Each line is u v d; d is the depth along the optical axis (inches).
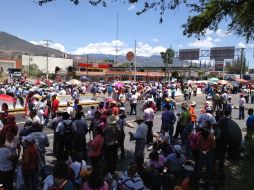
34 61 5521.7
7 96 1163.9
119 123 510.0
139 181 275.3
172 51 3481.8
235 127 475.2
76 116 460.8
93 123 513.7
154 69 4953.3
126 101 1342.3
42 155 361.4
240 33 527.2
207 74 4714.6
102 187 230.8
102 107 633.6
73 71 4338.1
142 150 473.4
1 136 328.2
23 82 1999.3
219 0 486.6
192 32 521.3
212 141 416.8
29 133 366.0
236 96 1937.7
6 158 322.3
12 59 5305.1
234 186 281.9
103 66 4758.9
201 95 1941.4
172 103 895.7
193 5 513.0
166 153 393.4
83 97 1553.9
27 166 328.5
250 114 568.7
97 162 413.1
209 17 494.9
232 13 485.4
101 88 1865.2
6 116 462.6
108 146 421.1
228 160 479.5
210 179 352.8
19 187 331.3
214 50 3149.6
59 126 454.6
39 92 1219.2
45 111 743.7
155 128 805.2
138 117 475.8
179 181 303.4
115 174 434.9
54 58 5620.1
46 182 241.3
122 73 3937.0
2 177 322.3
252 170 304.2
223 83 2139.5
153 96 1208.8
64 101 1294.3
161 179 338.0
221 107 971.9
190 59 3284.9
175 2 462.0
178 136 649.6
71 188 215.6
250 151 402.0
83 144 451.2
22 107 1064.8
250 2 450.0
